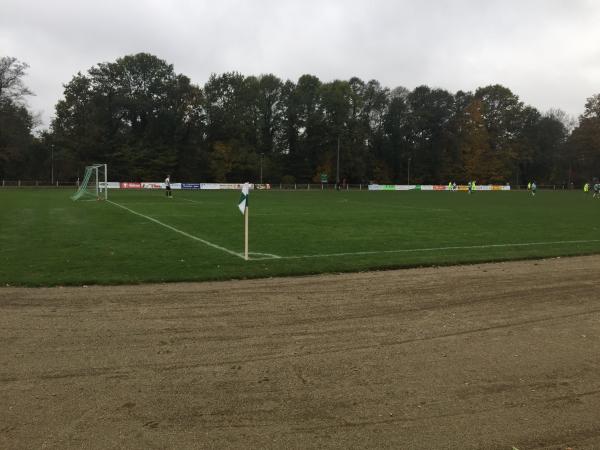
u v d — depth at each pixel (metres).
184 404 4.14
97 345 5.48
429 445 3.56
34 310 6.83
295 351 5.39
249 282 8.86
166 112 80.56
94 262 10.49
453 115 99.62
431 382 4.64
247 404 4.15
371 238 15.19
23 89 70.19
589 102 104.19
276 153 93.75
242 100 89.06
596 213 27.42
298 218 22.16
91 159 77.81
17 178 79.31
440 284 8.82
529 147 107.06
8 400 4.17
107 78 80.81
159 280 8.81
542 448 3.55
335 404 4.18
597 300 7.76
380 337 5.89
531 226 19.59
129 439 3.59
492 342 5.77
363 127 95.25
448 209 30.06
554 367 5.05
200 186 71.69
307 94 92.88
